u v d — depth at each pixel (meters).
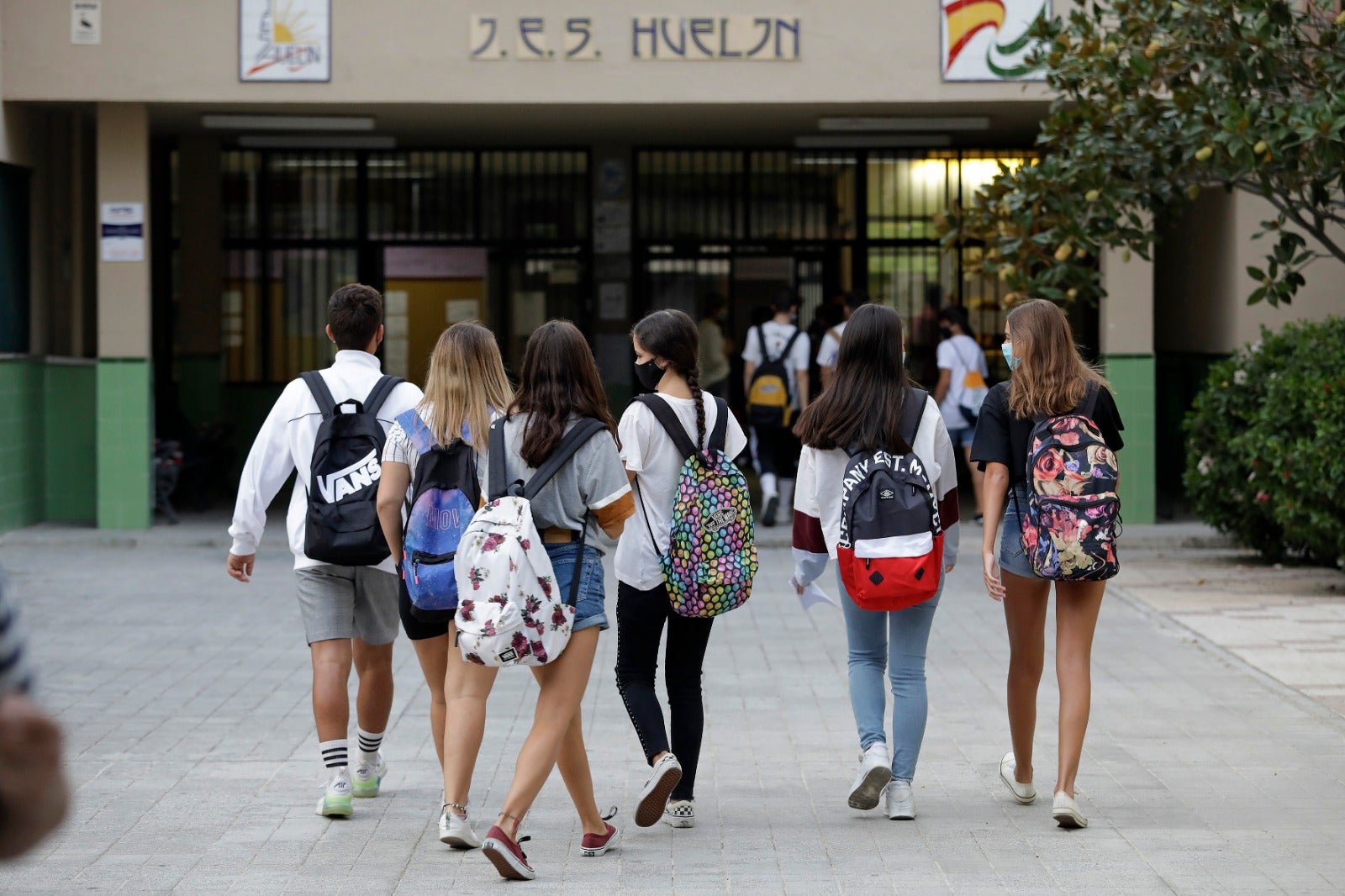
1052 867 11.63
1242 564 27.38
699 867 11.74
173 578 26.52
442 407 11.95
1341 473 23.38
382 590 13.16
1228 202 31.59
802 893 11.10
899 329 12.94
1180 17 22.64
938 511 12.88
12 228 31.23
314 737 15.93
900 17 29.20
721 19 29.20
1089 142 23.31
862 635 13.21
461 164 39.00
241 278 38.84
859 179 38.66
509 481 11.64
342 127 32.78
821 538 13.17
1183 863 11.70
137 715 16.84
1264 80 22.25
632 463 12.42
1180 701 17.38
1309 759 14.86
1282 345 26.59
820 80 29.34
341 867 11.73
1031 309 12.88
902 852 12.09
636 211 39.03
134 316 30.97
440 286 39.28
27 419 32.22
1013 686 13.27
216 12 29.31
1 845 3.75
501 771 14.72
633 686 12.67
